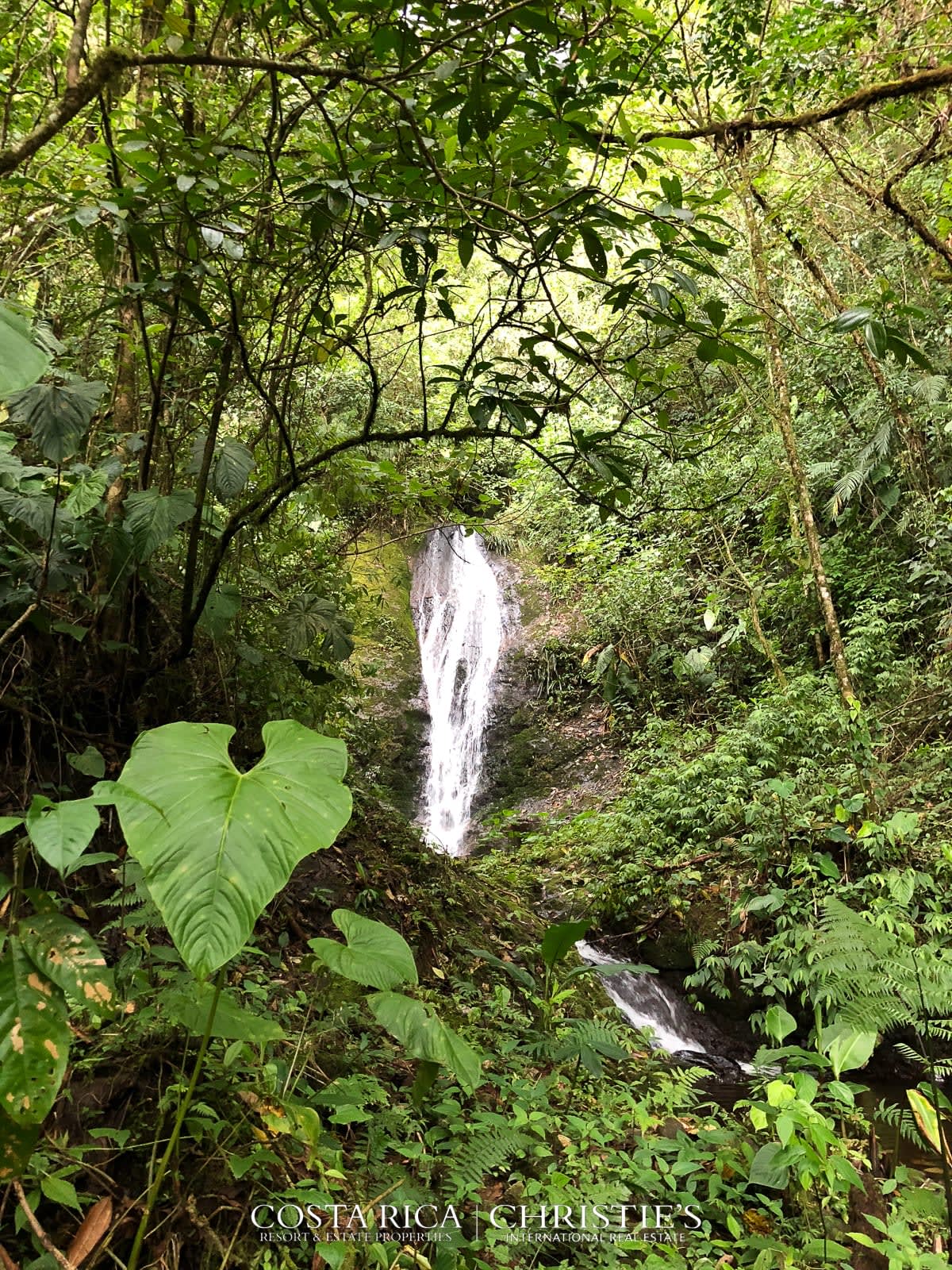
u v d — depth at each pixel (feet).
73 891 8.10
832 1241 6.79
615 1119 8.28
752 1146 8.53
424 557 36.29
